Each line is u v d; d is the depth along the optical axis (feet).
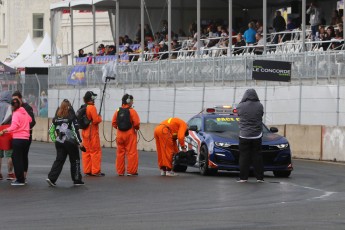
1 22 305.94
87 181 88.22
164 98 158.81
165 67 160.04
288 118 134.21
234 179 89.81
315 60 130.31
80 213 62.75
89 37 276.00
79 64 194.29
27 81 200.75
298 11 170.91
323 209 63.16
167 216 60.39
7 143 87.25
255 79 133.69
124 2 201.16
